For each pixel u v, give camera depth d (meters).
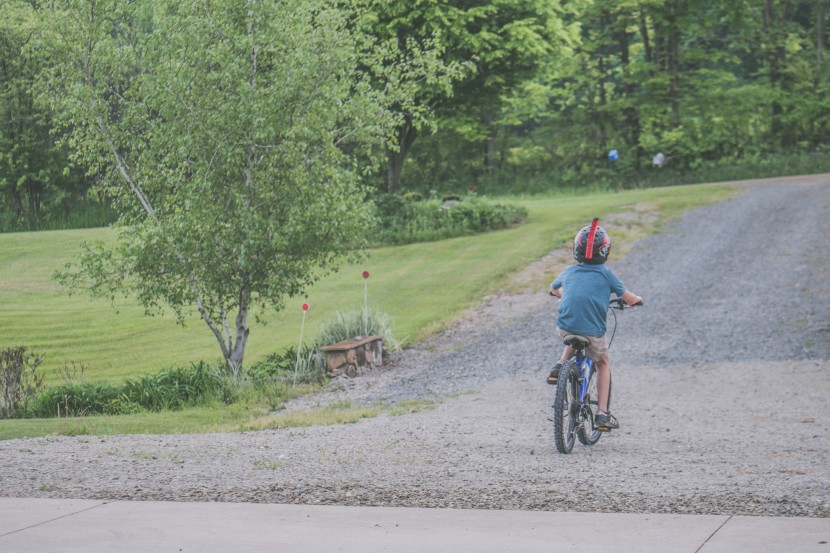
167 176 19.92
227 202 20.06
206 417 16.45
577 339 10.73
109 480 9.31
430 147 69.69
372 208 21.33
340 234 20.58
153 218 19.81
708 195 41.16
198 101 19.52
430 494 8.26
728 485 8.39
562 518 7.14
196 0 19.47
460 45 40.94
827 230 31.94
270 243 19.86
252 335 26.23
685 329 22.66
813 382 17.11
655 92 63.69
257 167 20.22
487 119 66.00
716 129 63.06
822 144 64.44
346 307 27.97
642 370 19.17
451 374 20.20
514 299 27.17
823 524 6.68
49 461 10.59
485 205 38.38
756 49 69.06
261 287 20.84
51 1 19.89
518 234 35.28
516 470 9.50
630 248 32.19
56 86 20.14
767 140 65.50
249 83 19.89
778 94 63.22
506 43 41.41
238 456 10.85
